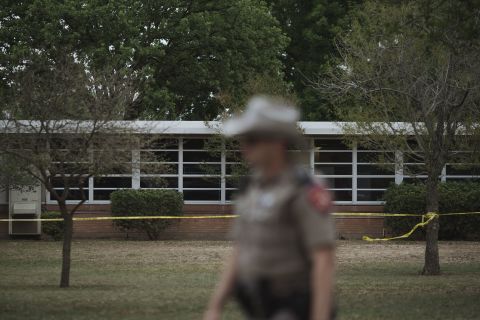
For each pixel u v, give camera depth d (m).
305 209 7.84
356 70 36.31
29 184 44.16
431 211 34.09
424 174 52.53
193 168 53.75
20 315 20.91
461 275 33.28
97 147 27.33
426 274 33.56
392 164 40.00
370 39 36.78
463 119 35.97
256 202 8.07
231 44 67.44
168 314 21.23
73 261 38.41
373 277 32.22
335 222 52.81
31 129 27.34
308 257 7.94
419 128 37.62
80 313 21.36
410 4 29.70
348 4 70.81
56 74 27.64
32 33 60.53
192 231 52.50
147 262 38.06
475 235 51.03
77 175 28.11
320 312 7.62
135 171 30.19
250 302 8.04
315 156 53.81
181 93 70.06
